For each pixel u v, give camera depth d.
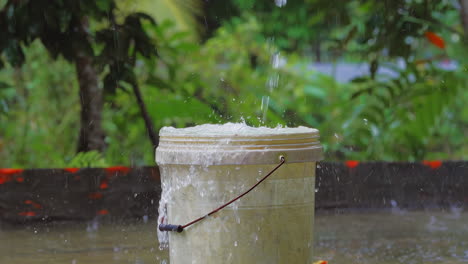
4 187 4.95
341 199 5.51
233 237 2.72
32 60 7.82
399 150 7.55
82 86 6.50
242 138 2.68
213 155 2.70
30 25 5.59
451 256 3.78
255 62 9.10
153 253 3.82
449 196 5.57
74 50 5.87
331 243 4.20
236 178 2.71
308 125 8.27
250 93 8.20
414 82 6.96
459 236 4.40
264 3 9.66
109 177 5.11
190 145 2.77
